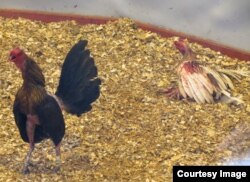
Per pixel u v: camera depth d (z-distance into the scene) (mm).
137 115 12195
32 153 10953
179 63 13414
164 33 15359
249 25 14828
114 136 11547
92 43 14727
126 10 15688
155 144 11258
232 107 12641
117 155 10945
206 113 12336
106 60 14062
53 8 15867
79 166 10586
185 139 11422
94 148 11156
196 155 10930
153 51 14570
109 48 14562
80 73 10438
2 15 15867
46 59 14031
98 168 10547
